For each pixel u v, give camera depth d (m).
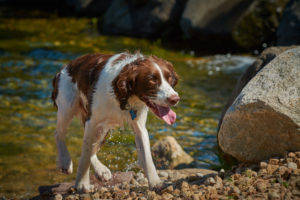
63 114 5.35
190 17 14.22
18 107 8.99
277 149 4.50
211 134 7.53
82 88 5.05
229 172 4.74
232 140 4.71
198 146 7.00
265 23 13.68
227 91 10.14
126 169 6.16
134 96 4.44
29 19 19.45
